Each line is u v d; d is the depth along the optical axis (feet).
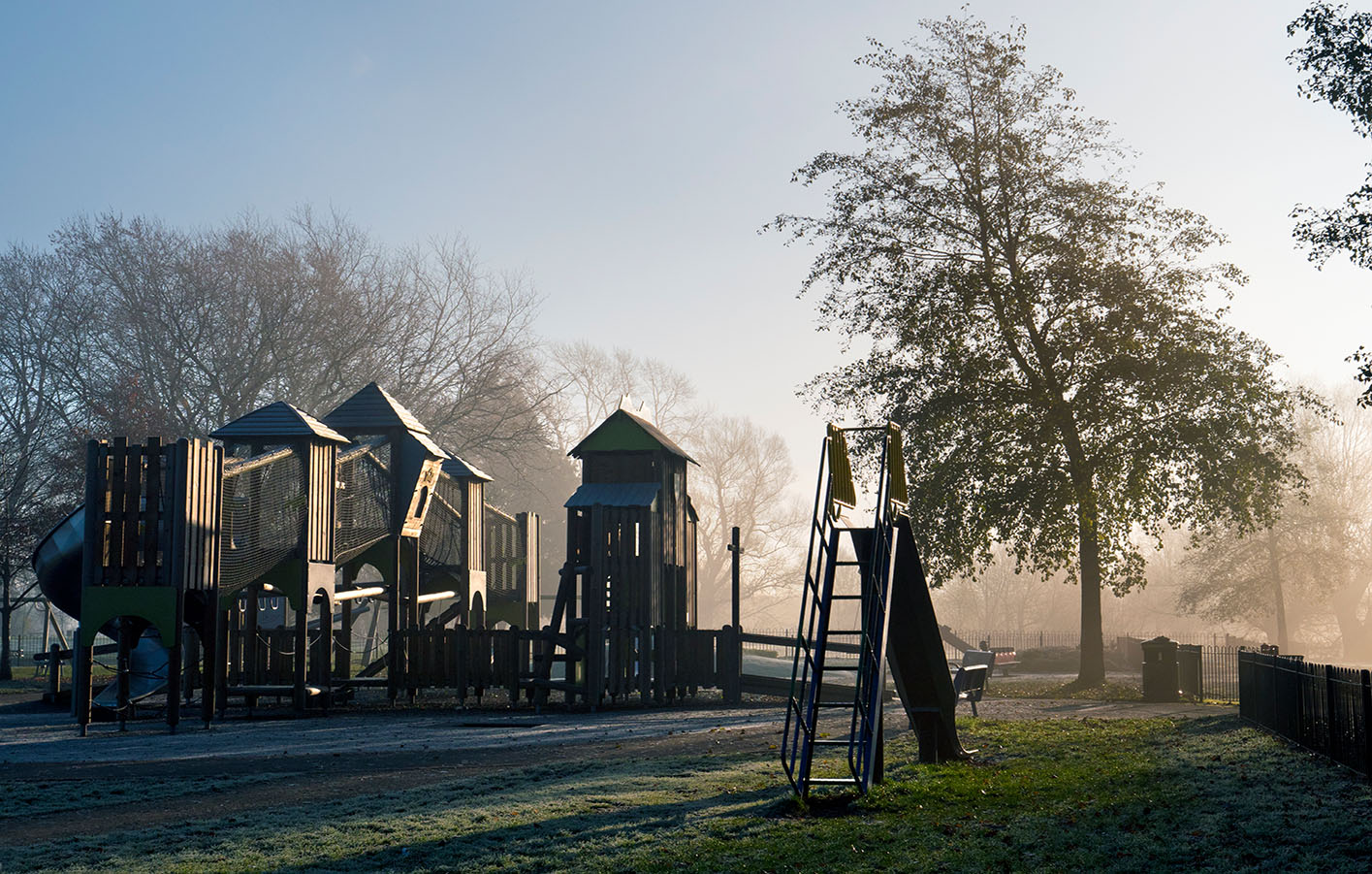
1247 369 100.42
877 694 37.37
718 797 36.50
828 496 37.11
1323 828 29.07
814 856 27.96
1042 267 104.42
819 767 43.19
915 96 108.27
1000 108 106.93
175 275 179.52
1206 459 98.73
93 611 66.64
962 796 35.70
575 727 67.21
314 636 96.37
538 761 49.14
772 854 28.22
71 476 151.02
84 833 33.37
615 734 61.11
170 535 67.21
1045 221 105.19
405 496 92.32
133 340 177.68
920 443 101.55
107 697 90.99
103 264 177.47
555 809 34.99
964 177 108.88
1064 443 102.94
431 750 54.54
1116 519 102.12
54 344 171.73
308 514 79.66
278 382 191.31
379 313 193.36
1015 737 53.47
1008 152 105.40
